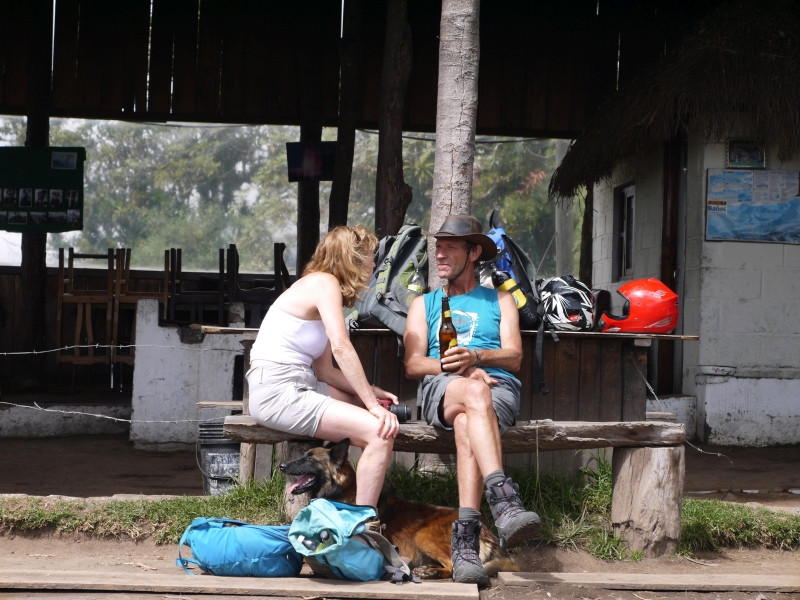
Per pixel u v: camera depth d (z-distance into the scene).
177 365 7.88
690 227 8.80
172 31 10.90
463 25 5.29
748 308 8.52
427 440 4.11
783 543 4.57
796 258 8.56
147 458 7.37
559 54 11.12
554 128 11.15
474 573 3.64
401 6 7.77
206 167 44.38
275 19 10.96
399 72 7.77
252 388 4.00
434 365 4.19
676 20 11.14
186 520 4.47
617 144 8.88
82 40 10.80
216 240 44.19
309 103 10.73
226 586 3.48
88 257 9.32
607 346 5.11
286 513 4.48
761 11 8.73
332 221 9.85
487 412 3.78
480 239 4.32
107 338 9.28
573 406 5.07
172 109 10.93
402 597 3.43
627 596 3.64
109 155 44.31
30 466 6.84
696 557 4.37
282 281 9.15
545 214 35.34
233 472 5.24
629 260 10.66
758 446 8.41
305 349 4.02
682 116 8.54
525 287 4.86
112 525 4.40
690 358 8.73
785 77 8.20
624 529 4.36
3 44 10.79
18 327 10.65
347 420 3.88
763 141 8.34
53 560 4.06
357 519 3.57
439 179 5.29
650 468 4.29
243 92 10.98
